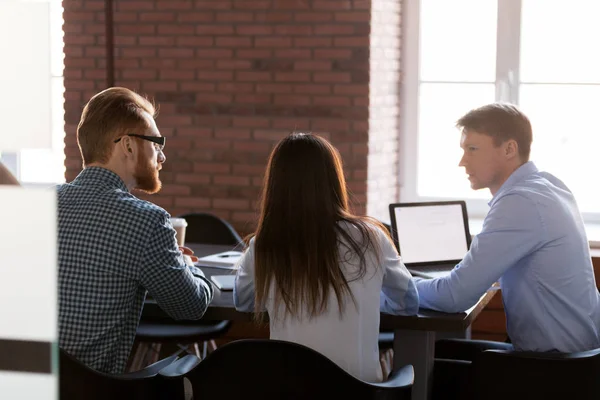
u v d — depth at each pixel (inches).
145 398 72.8
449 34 182.2
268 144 170.9
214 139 173.5
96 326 74.6
